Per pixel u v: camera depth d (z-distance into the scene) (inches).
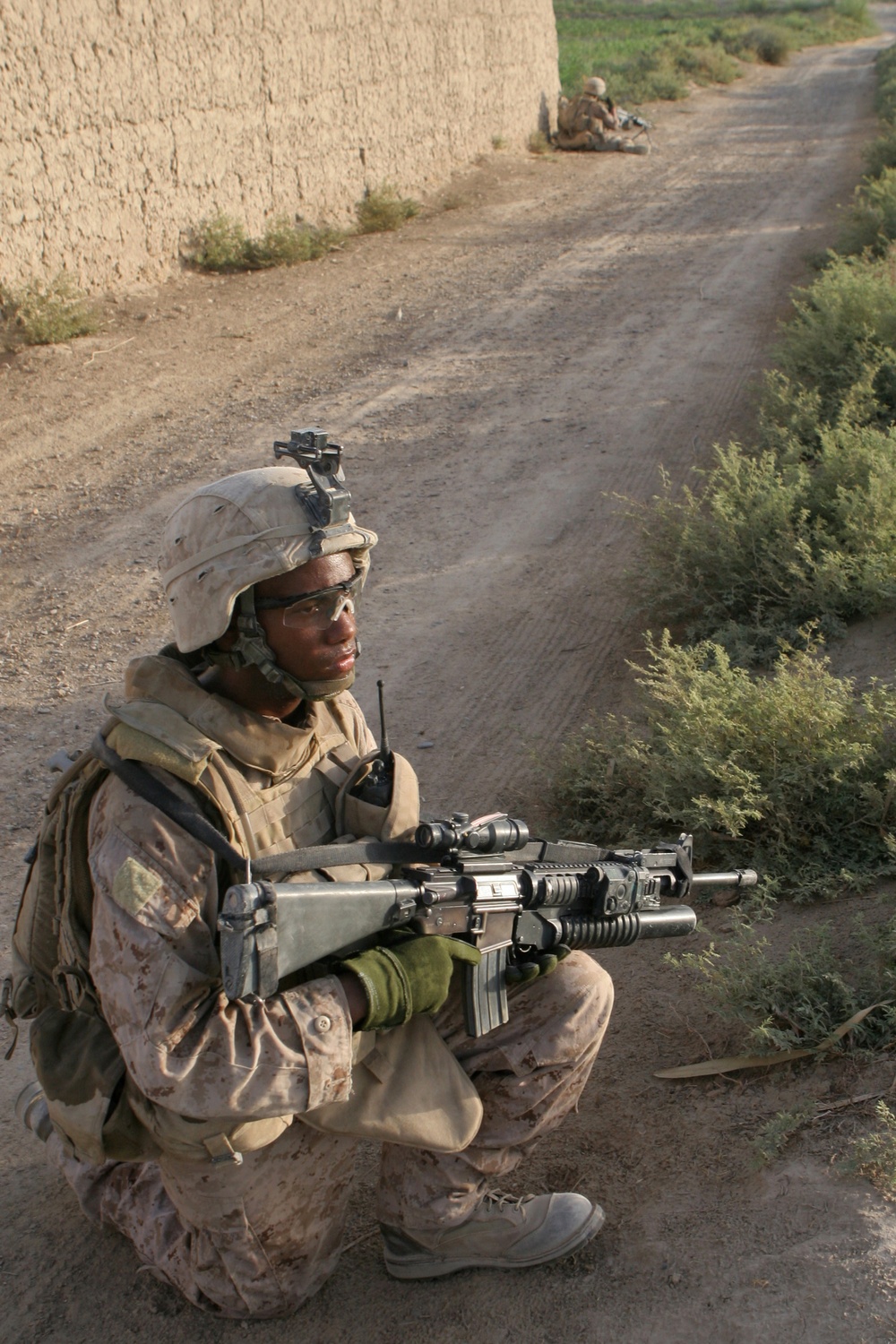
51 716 202.1
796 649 191.3
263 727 78.7
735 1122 103.8
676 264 515.5
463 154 738.8
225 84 503.2
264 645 77.0
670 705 163.6
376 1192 101.7
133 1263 96.9
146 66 456.8
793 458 245.9
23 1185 107.4
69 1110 74.6
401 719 197.2
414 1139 80.4
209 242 500.7
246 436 332.2
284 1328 89.4
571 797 162.7
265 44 526.0
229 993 68.1
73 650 225.8
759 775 143.5
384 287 492.1
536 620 229.0
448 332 428.5
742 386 350.6
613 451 311.1
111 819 72.9
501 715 195.3
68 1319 92.5
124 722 75.2
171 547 78.3
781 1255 87.9
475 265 527.5
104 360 395.9
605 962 131.6
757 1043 110.3
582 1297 89.4
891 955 114.9
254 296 475.8
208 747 75.1
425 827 81.1
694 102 1114.1
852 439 235.6
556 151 840.3
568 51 1393.9
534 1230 91.5
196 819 73.3
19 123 400.8
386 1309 90.6
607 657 211.8
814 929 120.8
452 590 245.0
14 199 402.6
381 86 625.9
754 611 205.5
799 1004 111.7
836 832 141.6
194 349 410.6
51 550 269.9
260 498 76.3
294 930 71.0
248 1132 74.0
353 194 610.2
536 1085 86.9
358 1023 75.2
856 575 199.8
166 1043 69.5
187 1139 72.8
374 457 318.0
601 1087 112.2
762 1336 82.0
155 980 69.9
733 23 1701.5
